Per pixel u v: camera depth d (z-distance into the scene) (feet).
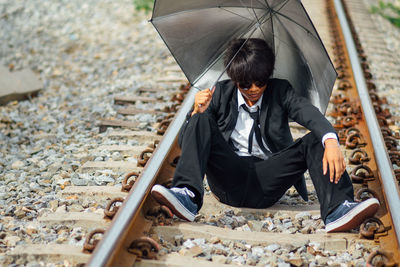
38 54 28.50
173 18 10.60
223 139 10.50
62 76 25.57
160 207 10.16
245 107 10.63
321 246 9.93
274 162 10.57
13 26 31.96
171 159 12.69
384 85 21.88
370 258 8.87
